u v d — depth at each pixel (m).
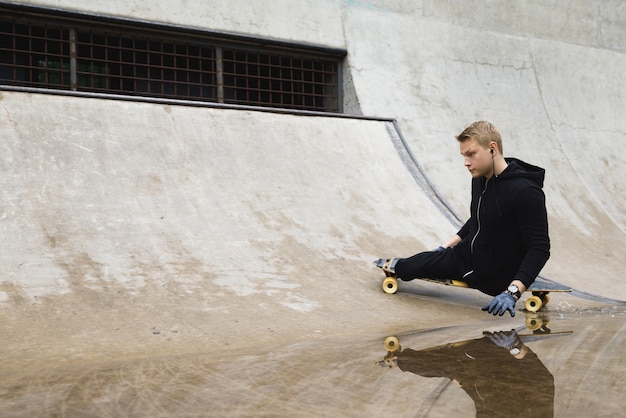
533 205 2.95
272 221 4.11
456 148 6.36
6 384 1.73
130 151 4.30
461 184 6.02
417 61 6.80
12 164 3.83
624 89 8.08
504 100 7.10
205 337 2.53
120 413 1.37
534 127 7.07
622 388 1.50
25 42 5.78
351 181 4.91
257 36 6.09
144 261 3.36
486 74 7.16
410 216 4.73
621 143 7.55
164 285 3.15
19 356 2.19
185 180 4.23
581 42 8.09
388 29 6.80
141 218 3.75
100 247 3.40
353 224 4.38
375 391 1.50
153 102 4.83
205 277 3.31
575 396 1.42
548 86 7.53
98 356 2.20
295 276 3.53
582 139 7.30
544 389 1.49
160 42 5.80
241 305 3.02
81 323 2.62
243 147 4.78
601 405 1.34
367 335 2.59
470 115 6.75
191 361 2.02
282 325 2.77
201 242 3.68
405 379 1.62
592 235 5.77
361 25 6.66
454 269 3.29
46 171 3.87
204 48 6.09
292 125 5.27
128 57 6.16
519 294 2.84
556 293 3.97
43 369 1.97
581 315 3.22
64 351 2.26
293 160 4.87
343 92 6.52
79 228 3.51
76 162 4.03
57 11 5.25
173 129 4.65
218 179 4.36
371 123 5.84
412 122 6.34
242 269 3.49
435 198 5.11
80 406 1.44
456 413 1.30
